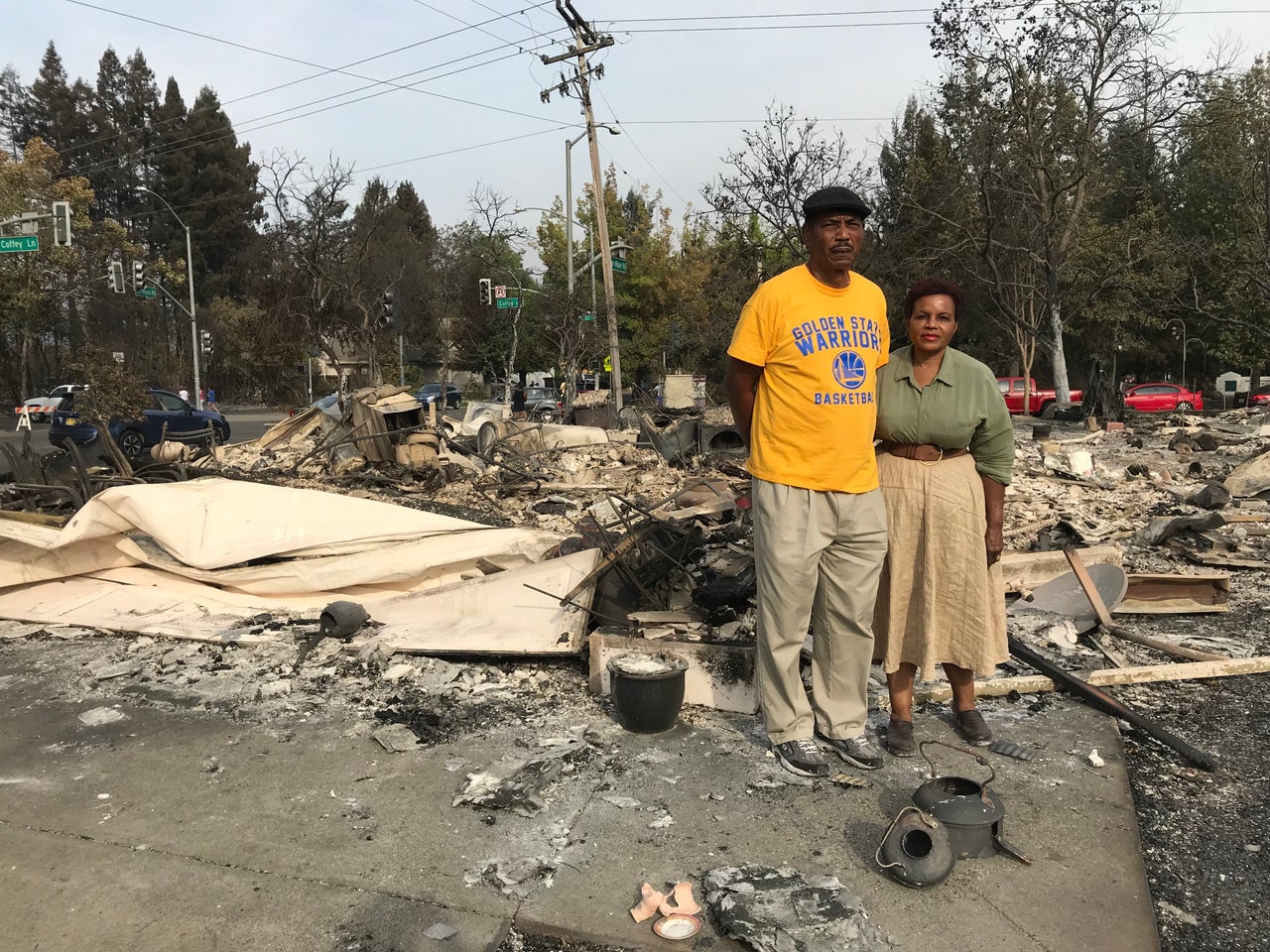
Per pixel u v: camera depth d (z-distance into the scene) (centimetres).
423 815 308
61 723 393
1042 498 973
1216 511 876
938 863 259
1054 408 2295
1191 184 3023
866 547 326
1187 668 432
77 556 583
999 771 336
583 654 454
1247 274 2350
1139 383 4438
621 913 252
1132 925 245
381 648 468
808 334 313
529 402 3212
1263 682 433
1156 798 324
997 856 279
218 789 328
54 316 4091
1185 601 554
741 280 2473
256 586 557
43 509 739
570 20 2286
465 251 4316
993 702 406
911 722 359
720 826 298
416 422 1245
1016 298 2833
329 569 552
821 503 319
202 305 6056
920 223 2367
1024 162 2078
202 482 606
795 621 328
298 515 580
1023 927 244
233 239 6316
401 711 402
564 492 1090
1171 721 390
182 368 4712
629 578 466
